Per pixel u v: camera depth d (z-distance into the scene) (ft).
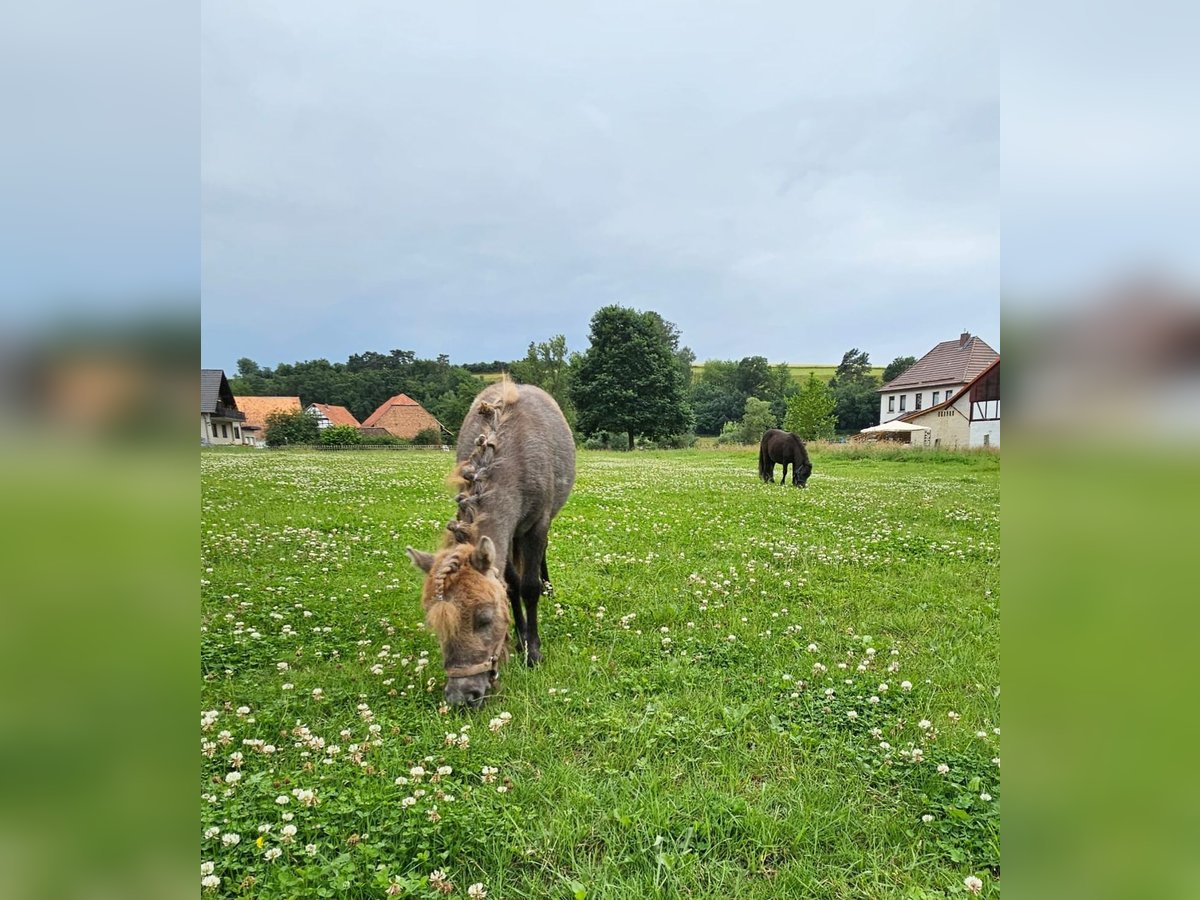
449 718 13.58
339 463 77.87
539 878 9.36
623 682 15.74
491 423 17.43
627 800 11.00
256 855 9.26
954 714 13.96
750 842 10.16
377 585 23.62
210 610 20.04
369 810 10.28
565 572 25.82
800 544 31.76
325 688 15.37
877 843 10.19
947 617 21.03
